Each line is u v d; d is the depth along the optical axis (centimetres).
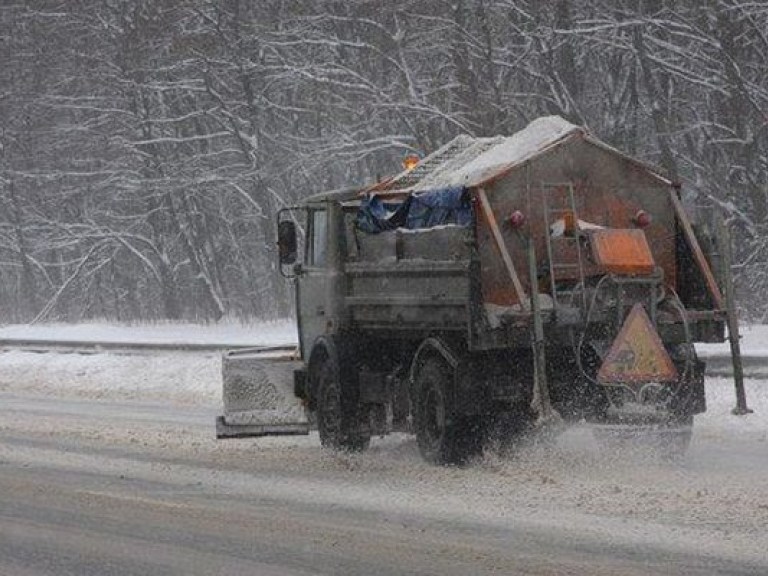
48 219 17825
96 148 17138
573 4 12550
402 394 4478
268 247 15050
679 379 4172
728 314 4256
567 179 4212
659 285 4219
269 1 15138
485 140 4606
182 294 17288
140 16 15925
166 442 5075
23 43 17900
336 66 13625
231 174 15312
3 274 19488
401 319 4403
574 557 2717
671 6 12256
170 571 2722
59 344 10325
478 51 12369
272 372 4872
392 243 4469
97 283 18438
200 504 3550
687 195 12638
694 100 12600
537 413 3997
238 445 4975
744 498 3316
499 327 4031
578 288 4103
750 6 11575
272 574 2656
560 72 12681
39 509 3550
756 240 10969
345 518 3269
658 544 2817
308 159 13812
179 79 15988
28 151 18175
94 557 2898
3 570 2803
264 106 14912
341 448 4694
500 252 4069
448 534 3011
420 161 4728
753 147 11719
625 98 12631
